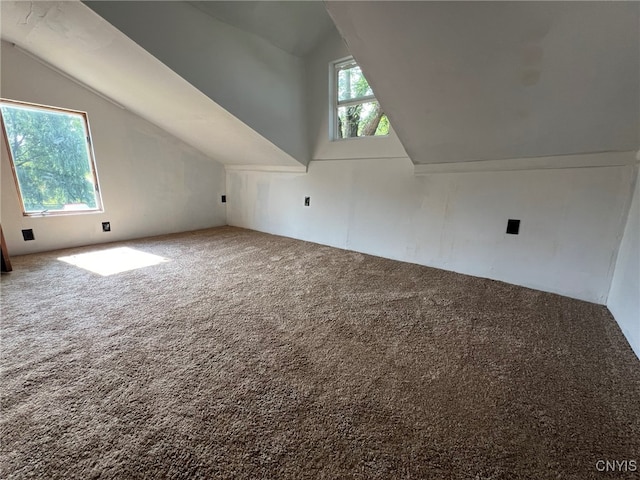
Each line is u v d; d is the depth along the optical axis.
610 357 1.47
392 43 1.54
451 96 1.77
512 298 2.14
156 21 2.03
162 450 0.95
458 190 2.55
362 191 3.16
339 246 3.48
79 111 3.11
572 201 2.05
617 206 1.89
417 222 2.84
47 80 2.86
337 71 3.12
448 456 0.95
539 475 0.89
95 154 3.29
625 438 1.01
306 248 3.44
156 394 1.19
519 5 1.16
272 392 1.21
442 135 2.18
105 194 3.44
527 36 1.28
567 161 2.01
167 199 4.04
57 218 3.14
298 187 3.74
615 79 1.35
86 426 1.03
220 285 2.32
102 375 1.29
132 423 1.05
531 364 1.41
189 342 1.55
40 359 1.38
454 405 1.16
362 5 1.39
